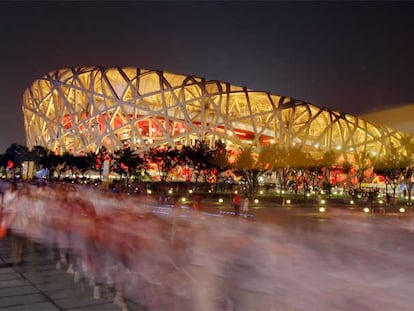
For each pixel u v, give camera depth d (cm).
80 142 8925
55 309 706
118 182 7206
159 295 812
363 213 3934
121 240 1460
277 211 3738
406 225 2794
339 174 8669
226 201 4581
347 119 9250
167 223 2206
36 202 2780
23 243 1329
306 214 3528
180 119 8375
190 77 8650
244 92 8550
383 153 9025
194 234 1802
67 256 1134
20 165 8819
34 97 10062
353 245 1712
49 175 8569
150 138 8756
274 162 6141
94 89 8900
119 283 882
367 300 862
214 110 8669
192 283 920
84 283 873
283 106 8744
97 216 2045
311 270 1140
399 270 1174
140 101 8606
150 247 1341
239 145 8438
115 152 6844
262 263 1207
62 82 9119
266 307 780
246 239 1730
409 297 891
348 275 1091
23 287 833
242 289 899
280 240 1755
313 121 9262
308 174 7375
